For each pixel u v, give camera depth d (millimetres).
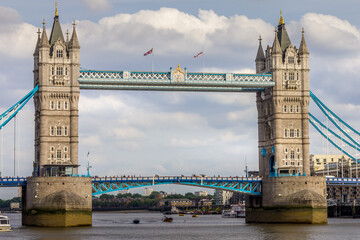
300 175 187250
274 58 190125
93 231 154125
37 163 177000
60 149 174500
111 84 179000
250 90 192000
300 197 178875
